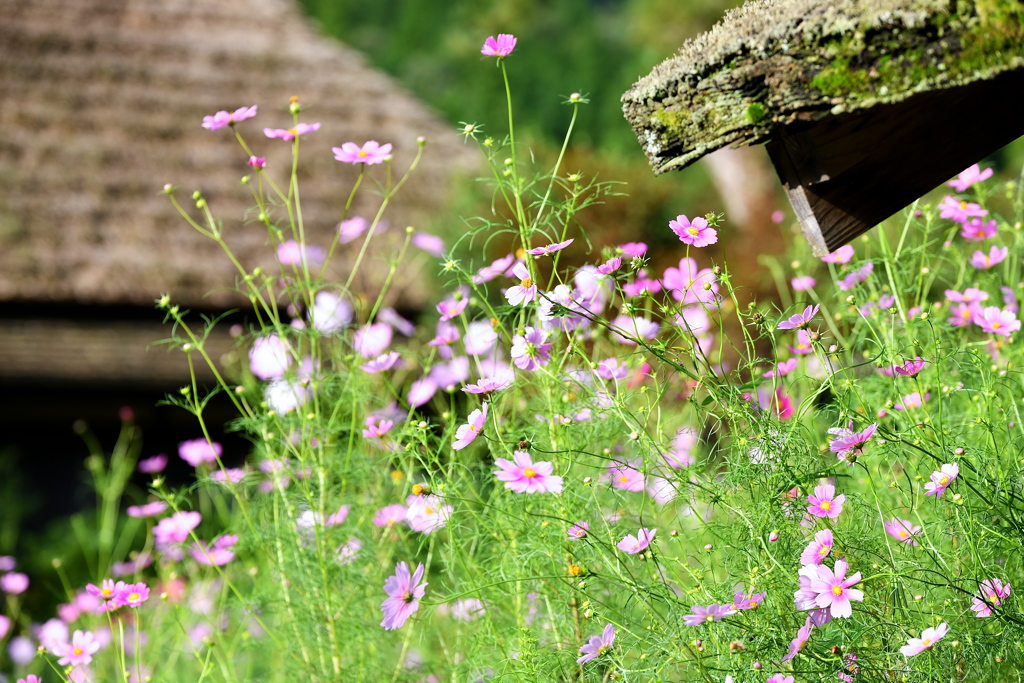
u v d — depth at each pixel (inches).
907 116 133.0
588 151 364.2
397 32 1963.6
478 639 146.8
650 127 131.6
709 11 647.8
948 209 153.4
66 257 339.3
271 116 405.7
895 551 141.4
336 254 339.6
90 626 176.7
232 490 155.3
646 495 149.1
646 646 140.6
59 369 330.0
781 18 129.7
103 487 206.5
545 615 148.1
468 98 1446.9
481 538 150.3
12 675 187.0
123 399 337.7
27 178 362.9
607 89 1411.2
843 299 154.2
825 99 128.3
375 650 155.6
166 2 452.4
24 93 394.6
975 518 139.0
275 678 159.6
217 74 420.2
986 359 148.8
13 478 331.3
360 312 166.7
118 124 389.7
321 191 370.0
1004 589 137.1
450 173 374.0
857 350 155.3
